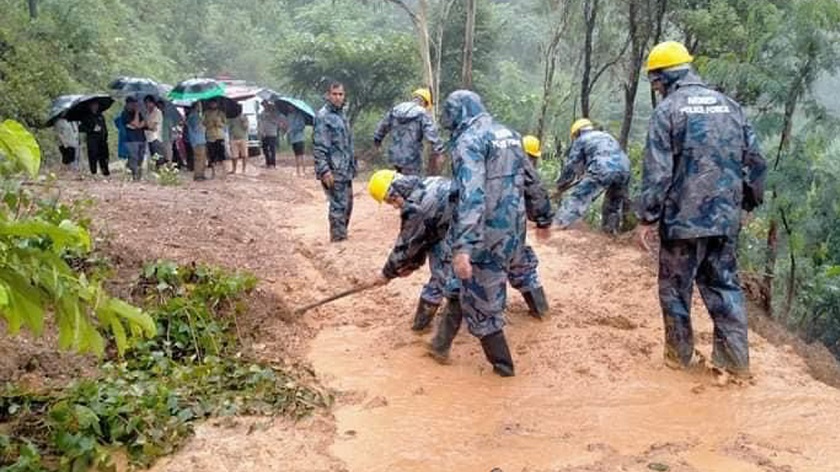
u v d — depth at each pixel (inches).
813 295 355.3
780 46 307.4
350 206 362.9
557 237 370.6
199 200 436.1
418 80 1015.6
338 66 1013.8
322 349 225.0
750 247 349.1
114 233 283.3
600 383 202.8
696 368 213.0
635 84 489.7
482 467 156.2
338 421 177.2
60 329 104.7
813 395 197.2
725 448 166.4
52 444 150.3
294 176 700.0
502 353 206.1
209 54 1651.1
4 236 100.3
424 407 186.2
